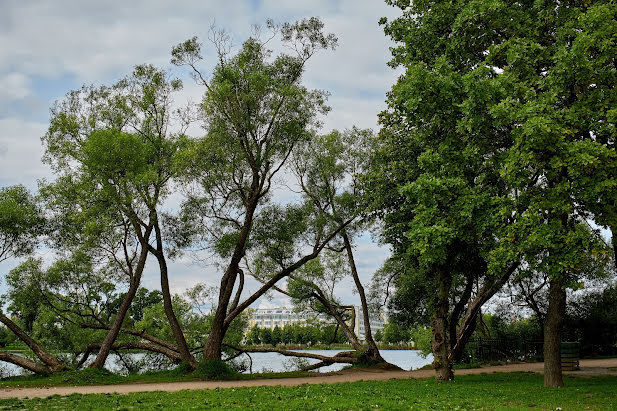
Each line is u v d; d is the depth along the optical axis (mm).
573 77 16484
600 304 40031
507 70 18156
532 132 14750
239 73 26703
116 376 25375
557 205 15633
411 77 19188
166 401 15258
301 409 13070
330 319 38781
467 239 18406
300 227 30266
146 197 26766
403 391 17469
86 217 24828
